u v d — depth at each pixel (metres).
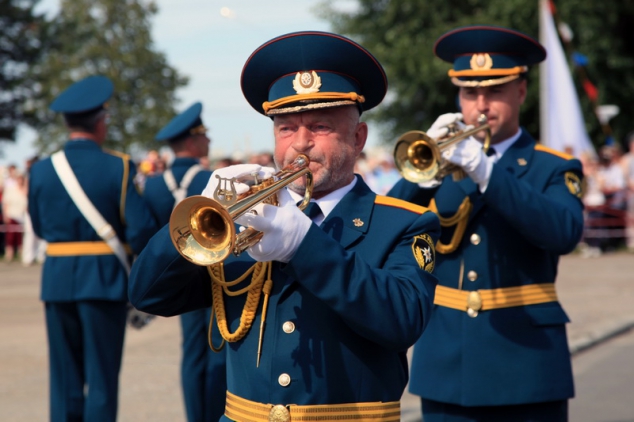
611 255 19.25
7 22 43.81
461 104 5.13
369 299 2.97
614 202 19.34
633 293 13.54
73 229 6.37
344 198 3.28
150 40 37.94
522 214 4.54
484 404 4.77
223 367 6.89
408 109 31.45
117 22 38.16
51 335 6.45
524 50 4.95
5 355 9.67
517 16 27.80
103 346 6.35
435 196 4.97
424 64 28.69
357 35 31.28
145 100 37.31
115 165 6.43
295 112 3.16
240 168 2.91
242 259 3.30
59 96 6.59
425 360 5.00
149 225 6.37
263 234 2.89
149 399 7.75
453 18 29.58
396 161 4.50
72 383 6.40
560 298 13.23
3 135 44.56
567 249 4.67
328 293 2.95
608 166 19.75
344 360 3.14
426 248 3.26
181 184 7.18
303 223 2.94
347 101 3.18
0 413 7.31
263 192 2.86
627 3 28.72
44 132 41.62
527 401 4.73
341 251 2.98
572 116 19.86
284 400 3.13
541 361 4.79
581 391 8.45
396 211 3.30
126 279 6.45
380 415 3.18
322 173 3.17
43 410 7.42
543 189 4.91
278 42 3.20
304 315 3.16
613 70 28.86
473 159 4.47
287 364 3.14
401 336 3.02
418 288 3.13
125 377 8.61
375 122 31.78
